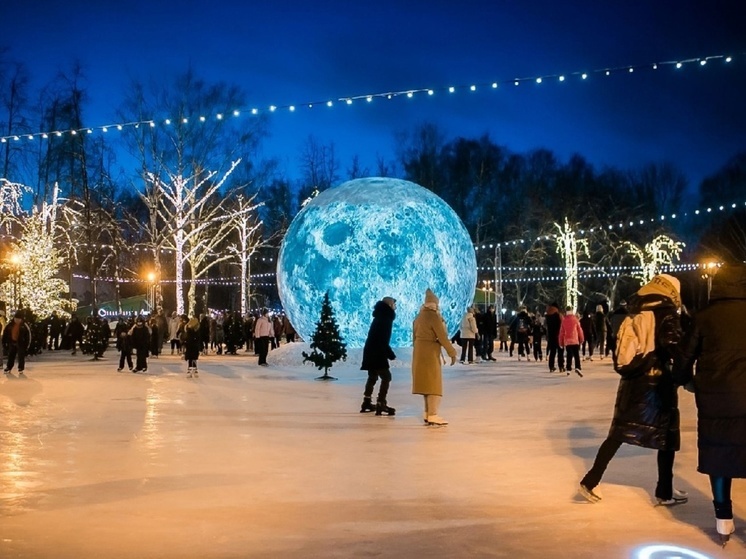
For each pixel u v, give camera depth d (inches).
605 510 249.4
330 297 886.4
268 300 2573.8
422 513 246.4
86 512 247.6
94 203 1758.1
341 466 320.2
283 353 973.2
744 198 2145.7
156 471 310.3
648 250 1877.5
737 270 216.1
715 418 210.8
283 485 285.4
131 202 2215.8
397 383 724.0
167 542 216.2
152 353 1220.5
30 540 217.9
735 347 210.2
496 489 279.0
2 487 282.2
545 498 265.4
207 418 474.0
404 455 345.4
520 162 2354.8
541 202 2215.8
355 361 884.0
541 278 2032.5
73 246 1717.5
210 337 1353.3
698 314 217.9
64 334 1417.3
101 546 212.5
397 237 877.8
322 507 253.8
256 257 2370.8
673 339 242.7
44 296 1411.2
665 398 248.8
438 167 2180.1
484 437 395.9
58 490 277.7
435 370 440.5
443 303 894.4
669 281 251.8
